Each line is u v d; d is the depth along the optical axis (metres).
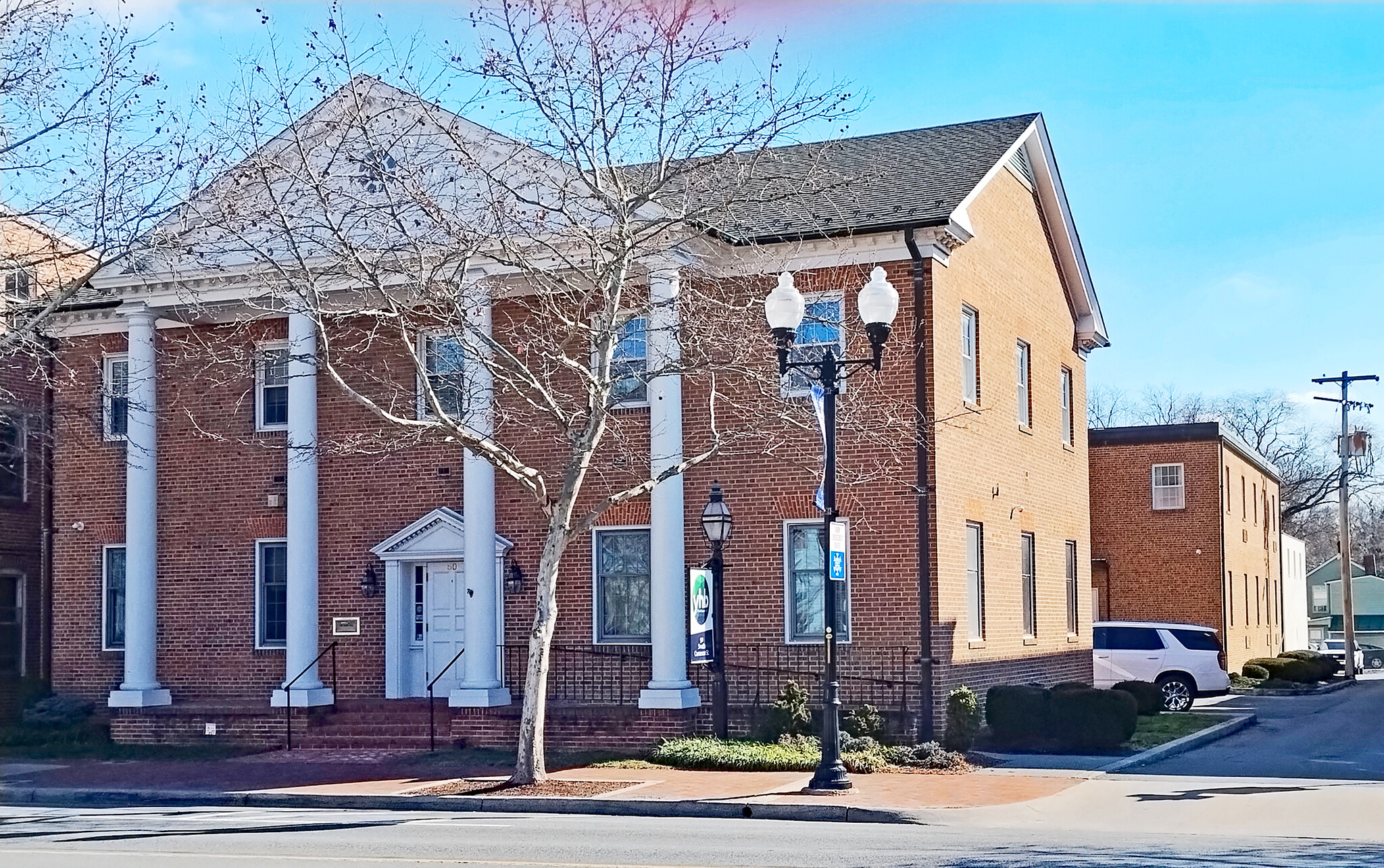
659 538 23.45
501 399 25.41
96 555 28.64
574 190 20.72
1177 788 18.50
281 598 27.45
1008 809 16.64
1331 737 26.11
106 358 28.83
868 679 23.34
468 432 20.83
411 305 20.98
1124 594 45.09
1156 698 30.25
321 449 22.31
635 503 24.73
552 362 23.38
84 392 28.70
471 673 24.14
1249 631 49.50
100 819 17.34
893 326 23.59
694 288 22.83
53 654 28.77
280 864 12.73
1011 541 27.03
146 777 21.62
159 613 27.94
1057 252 31.11
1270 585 55.81
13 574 29.50
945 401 23.94
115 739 26.47
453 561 26.36
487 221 21.89
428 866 12.51
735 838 14.67
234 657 27.39
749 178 20.17
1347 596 50.50
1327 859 12.91
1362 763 21.70
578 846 13.91
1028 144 28.94
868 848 13.67
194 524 27.83
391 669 26.25
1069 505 30.94
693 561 24.34
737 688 23.89
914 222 23.23
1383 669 64.31
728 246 23.30
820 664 23.61
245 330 27.28
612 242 20.16
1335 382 52.09
